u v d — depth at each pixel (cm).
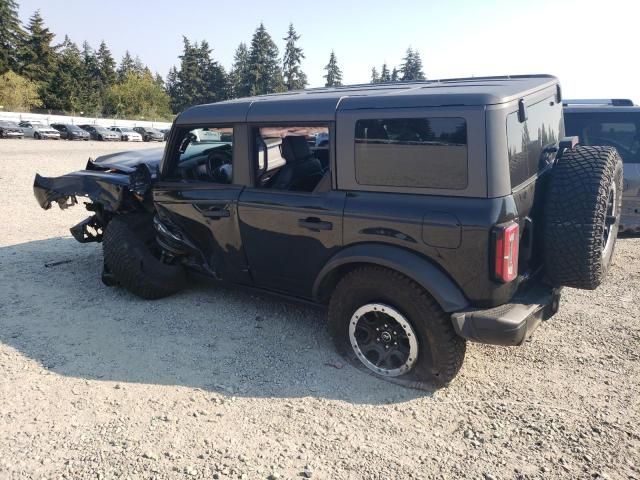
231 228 440
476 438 308
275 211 403
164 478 278
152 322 477
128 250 504
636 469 278
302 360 405
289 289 429
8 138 4053
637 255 644
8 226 866
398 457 293
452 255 322
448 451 298
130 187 506
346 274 385
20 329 461
